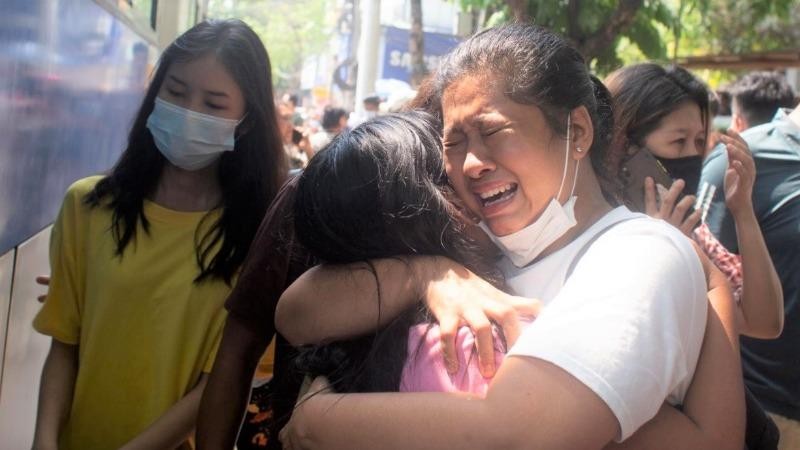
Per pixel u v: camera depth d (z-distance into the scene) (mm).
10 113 1958
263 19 29078
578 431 1093
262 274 1807
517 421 1104
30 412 2654
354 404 1226
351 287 1369
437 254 1394
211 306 2141
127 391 2115
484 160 1333
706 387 1301
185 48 2150
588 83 1433
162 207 2170
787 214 2771
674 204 1976
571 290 1218
